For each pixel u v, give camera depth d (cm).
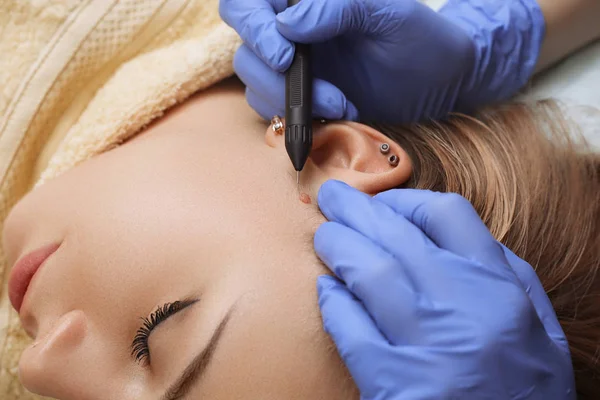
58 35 93
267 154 73
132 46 96
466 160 76
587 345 73
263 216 66
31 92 93
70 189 75
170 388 62
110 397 66
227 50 86
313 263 64
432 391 56
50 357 66
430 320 58
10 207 97
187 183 69
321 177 73
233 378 60
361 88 85
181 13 96
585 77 95
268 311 60
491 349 56
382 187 71
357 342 57
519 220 72
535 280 66
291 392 59
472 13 91
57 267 70
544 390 60
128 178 71
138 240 66
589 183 76
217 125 81
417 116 88
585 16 93
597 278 73
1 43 94
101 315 67
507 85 91
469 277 60
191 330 62
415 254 61
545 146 77
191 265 64
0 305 97
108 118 85
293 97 71
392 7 75
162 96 85
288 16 72
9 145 94
